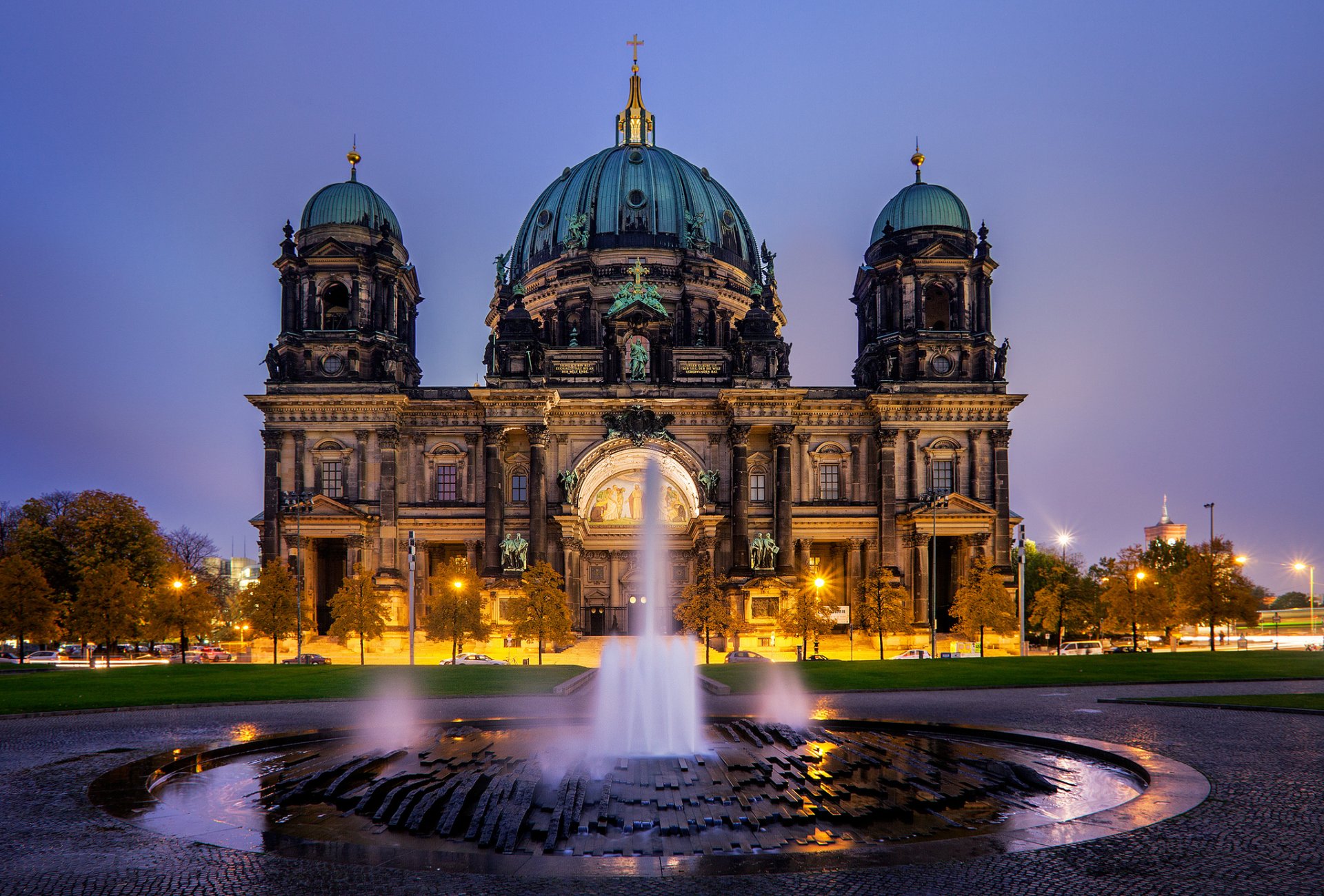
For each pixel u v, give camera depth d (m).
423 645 91.38
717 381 98.25
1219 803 20.39
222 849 17.48
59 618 83.88
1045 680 50.66
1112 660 65.25
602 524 101.88
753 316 97.62
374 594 78.81
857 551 97.00
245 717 37.72
